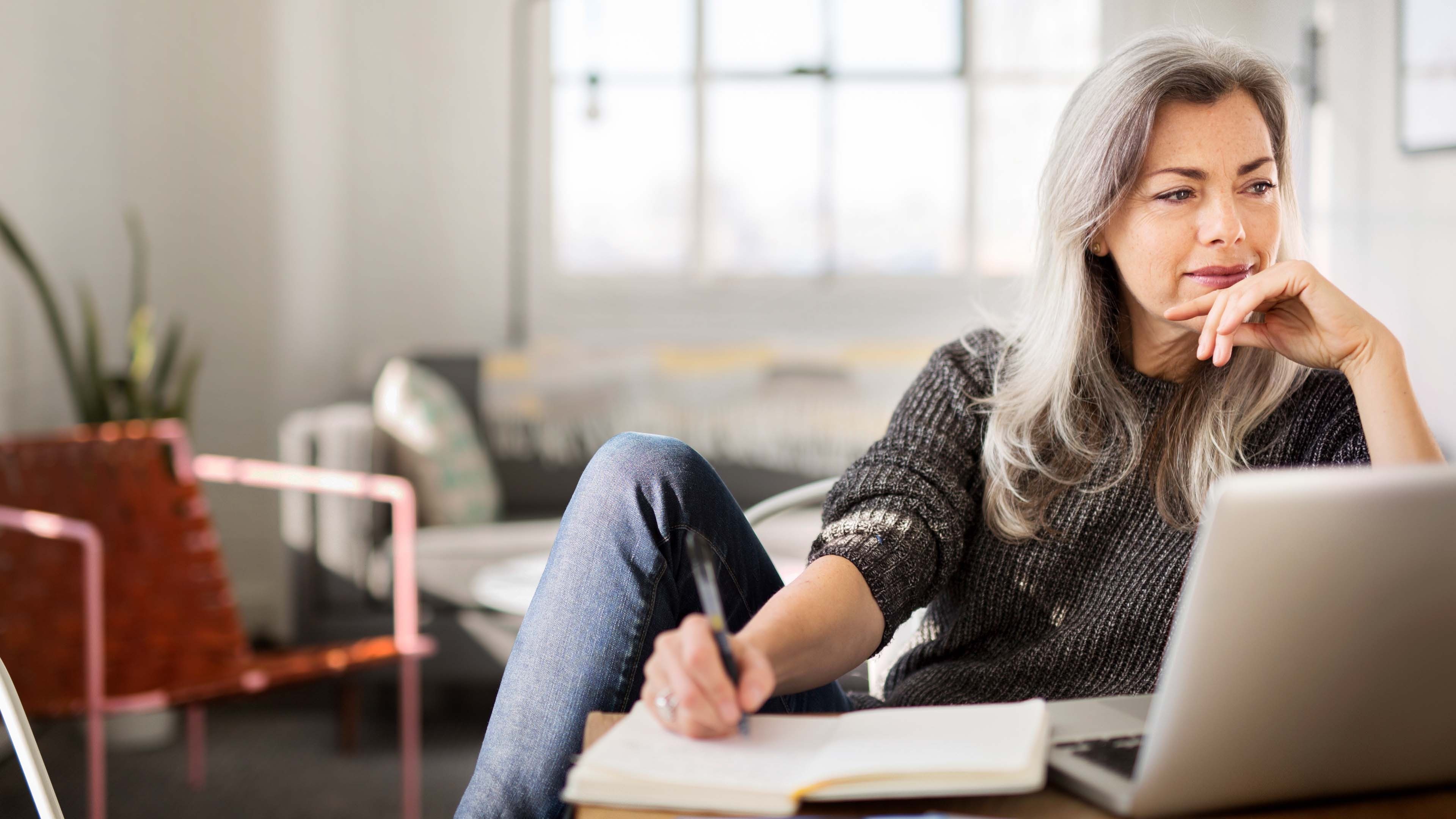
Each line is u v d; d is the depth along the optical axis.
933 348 3.87
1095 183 1.08
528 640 0.99
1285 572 0.60
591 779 0.67
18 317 2.95
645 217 4.42
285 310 3.70
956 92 4.45
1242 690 0.62
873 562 1.02
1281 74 1.10
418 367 3.50
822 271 4.46
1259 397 1.11
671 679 0.74
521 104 4.28
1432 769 0.69
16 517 2.02
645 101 4.40
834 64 4.43
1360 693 0.64
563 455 3.69
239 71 3.64
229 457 3.67
